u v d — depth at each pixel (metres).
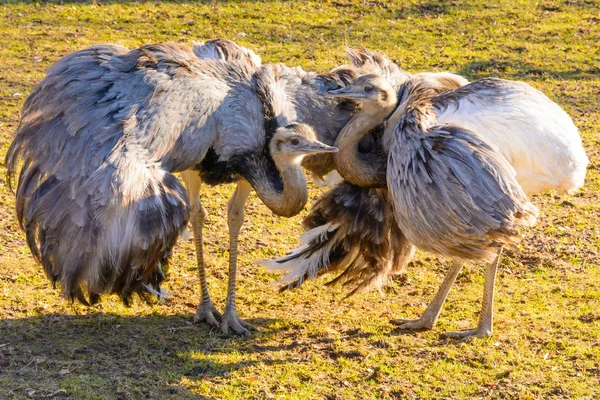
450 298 13.38
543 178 11.53
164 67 10.76
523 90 11.71
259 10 29.72
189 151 10.70
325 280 13.83
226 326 11.85
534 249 15.08
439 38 27.84
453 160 10.52
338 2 30.80
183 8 29.67
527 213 10.70
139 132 10.30
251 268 14.12
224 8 29.75
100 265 10.03
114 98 10.43
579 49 27.28
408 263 13.86
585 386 10.70
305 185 11.02
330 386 10.57
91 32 27.11
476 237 10.59
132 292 10.66
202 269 12.19
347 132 11.44
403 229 11.05
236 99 11.01
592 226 16.14
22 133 10.66
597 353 11.52
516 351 11.59
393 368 11.08
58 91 10.52
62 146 10.27
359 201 12.02
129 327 11.78
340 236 12.23
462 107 11.45
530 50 26.98
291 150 10.76
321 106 11.85
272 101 11.28
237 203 11.91
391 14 29.91
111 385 10.18
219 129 10.89
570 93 23.53
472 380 10.86
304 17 29.25
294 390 10.41
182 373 10.68
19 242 14.29
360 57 12.75
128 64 10.75
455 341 11.88
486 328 11.97
